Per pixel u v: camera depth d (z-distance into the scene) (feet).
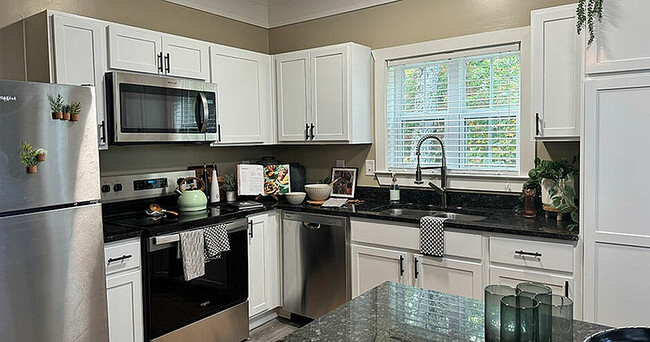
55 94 7.00
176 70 10.28
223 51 11.33
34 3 9.20
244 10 13.42
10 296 6.60
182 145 11.81
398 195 11.76
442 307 4.75
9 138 6.50
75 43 8.57
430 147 11.49
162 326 8.93
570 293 7.95
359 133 11.74
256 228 11.19
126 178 10.37
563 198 8.70
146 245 8.63
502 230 8.50
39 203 6.86
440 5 11.10
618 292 7.58
